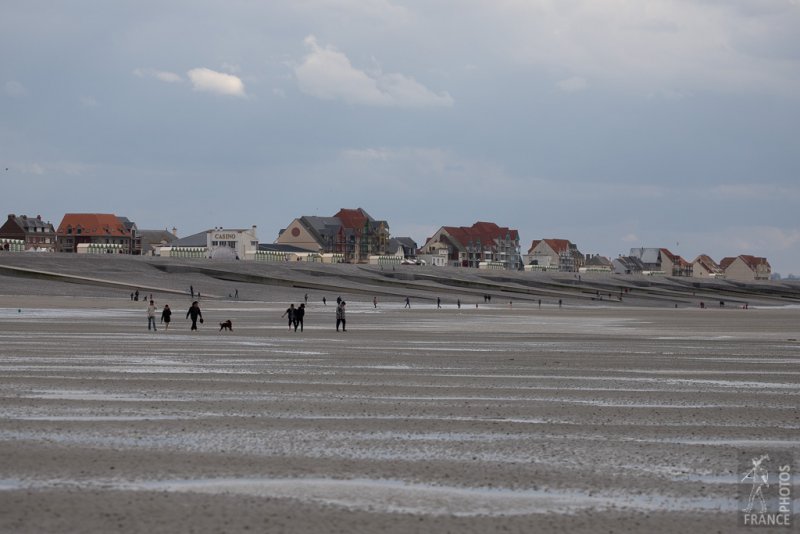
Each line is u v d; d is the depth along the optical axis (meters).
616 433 25.62
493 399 33.03
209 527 16.00
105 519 16.34
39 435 24.00
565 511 17.38
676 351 60.16
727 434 25.59
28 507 17.02
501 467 21.03
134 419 26.95
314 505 17.52
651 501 18.16
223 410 29.11
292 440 24.02
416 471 20.52
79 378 38.00
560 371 44.53
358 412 29.16
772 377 42.41
